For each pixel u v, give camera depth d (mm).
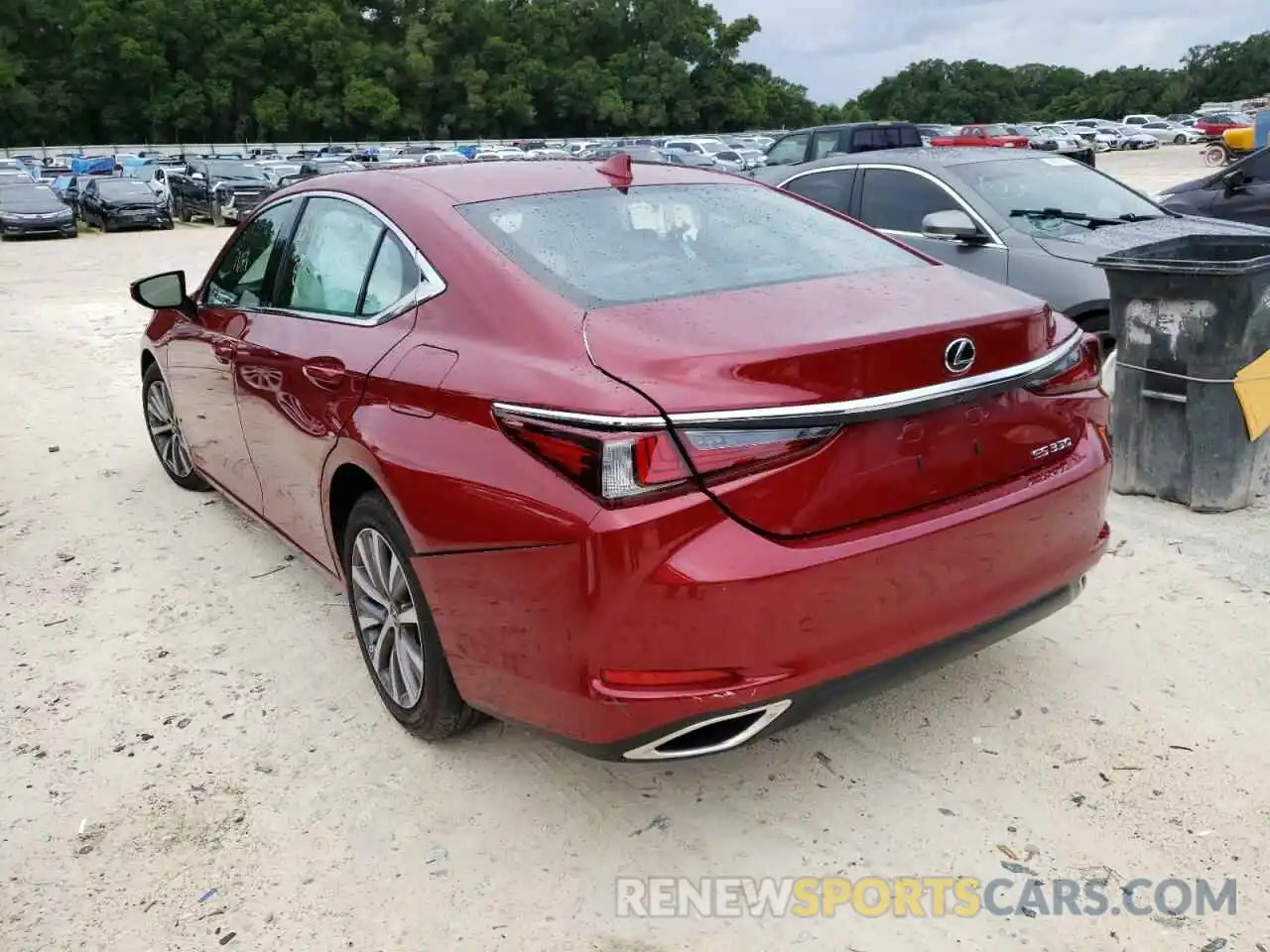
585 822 3051
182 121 93312
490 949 2613
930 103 134625
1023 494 2904
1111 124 78000
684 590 2461
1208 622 3996
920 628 2744
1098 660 3764
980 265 6621
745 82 116250
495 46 106688
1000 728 3387
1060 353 3057
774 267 3297
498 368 2803
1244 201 10852
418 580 3082
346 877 2879
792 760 3283
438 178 3641
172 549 5172
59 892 2865
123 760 3451
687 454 2465
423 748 3438
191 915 2766
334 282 3756
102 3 91438
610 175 3787
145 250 23484
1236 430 4965
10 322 12984
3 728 3664
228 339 4406
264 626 4332
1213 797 3018
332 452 3455
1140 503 5242
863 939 2596
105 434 7359
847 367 2592
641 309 2861
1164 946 2533
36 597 4695
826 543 2584
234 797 3232
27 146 90812
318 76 99062
